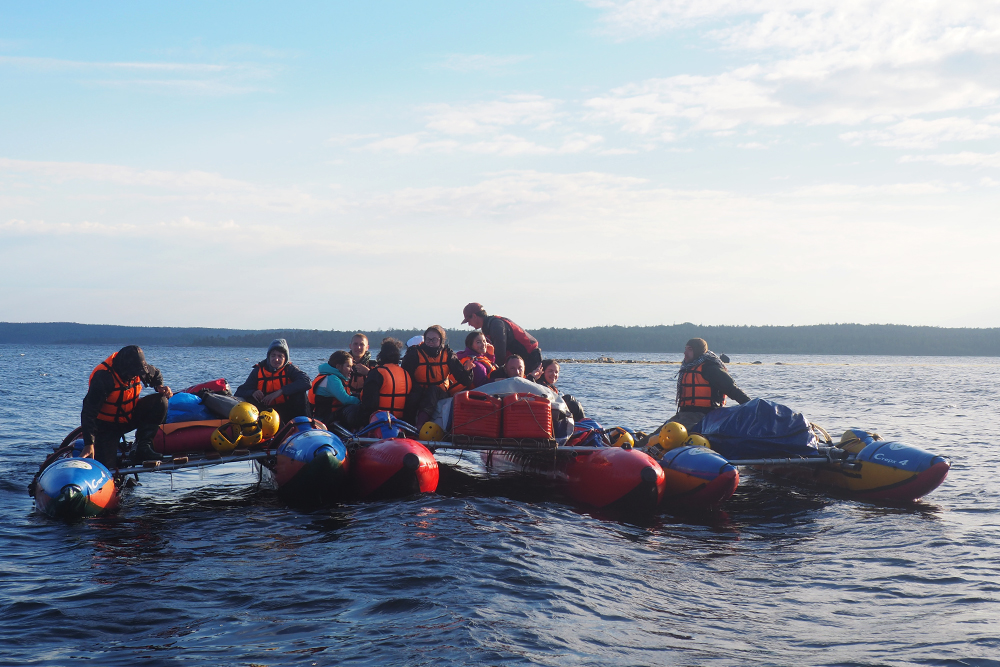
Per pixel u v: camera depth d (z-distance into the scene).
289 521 6.86
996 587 5.12
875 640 4.12
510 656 3.78
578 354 188.12
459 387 9.26
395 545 5.80
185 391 9.06
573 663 3.73
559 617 4.36
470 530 6.30
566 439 8.72
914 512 7.73
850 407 23.39
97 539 6.17
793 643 4.06
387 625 4.18
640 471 7.39
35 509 7.32
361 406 8.82
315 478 7.35
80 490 6.80
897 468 8.16
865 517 7.50
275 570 5.22
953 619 4.47
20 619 4.29
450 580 4.93
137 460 7.81
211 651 3.83
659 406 22.23
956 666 3.77
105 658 3.75
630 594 4.87
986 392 32.66
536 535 6.28
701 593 4.96
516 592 4.76
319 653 3.80
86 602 4.57
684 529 6.93
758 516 7.55
